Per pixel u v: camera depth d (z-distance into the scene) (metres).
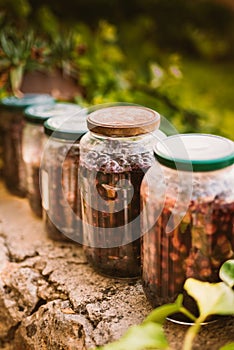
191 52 2.47
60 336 0.92
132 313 0.90
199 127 1.53
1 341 1.03
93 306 0.92
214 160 0.80
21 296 1.00
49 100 1.24
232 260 0.84
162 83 1.54
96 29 1.89
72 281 0.98
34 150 1.12
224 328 0.87
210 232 0.83
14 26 1.42
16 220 1.16
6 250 1.08
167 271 0.86
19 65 1.30
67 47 1.38
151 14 2.24
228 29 2.46
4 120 1.22
